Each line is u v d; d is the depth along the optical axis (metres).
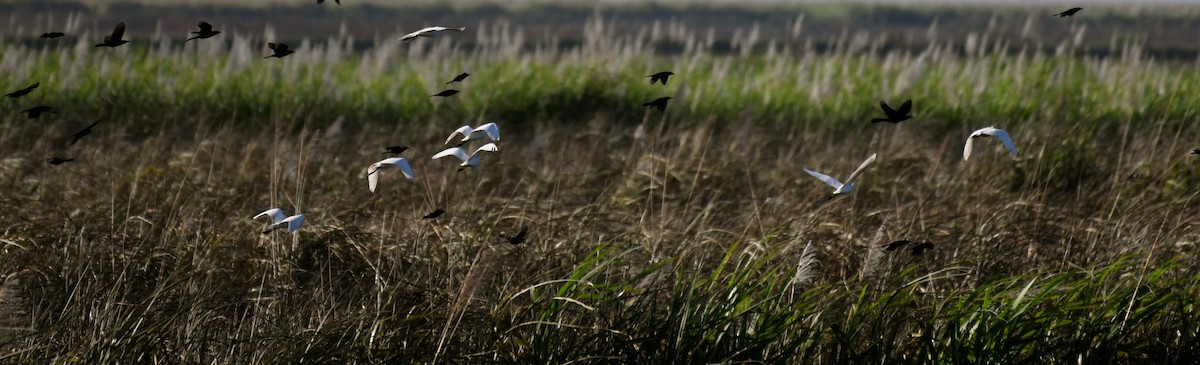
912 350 7.72
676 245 9.52
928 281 9.41
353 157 15.91
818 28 80.00
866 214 11.52
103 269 8.97
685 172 13.61
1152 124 18.16
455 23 74.56
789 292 8.41
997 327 7.69
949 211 11.91
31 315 7.98
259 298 8.12
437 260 9.24
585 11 85.88
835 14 86.88
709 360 7.36
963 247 10.26
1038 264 10.12
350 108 22.03
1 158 14.51
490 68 24.88
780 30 76.31
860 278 8.41
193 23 62.03
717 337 7.50
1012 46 40.75
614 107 22.09
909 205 12.00
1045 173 14.05
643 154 14.24
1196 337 7.62
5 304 7.02
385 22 71.31
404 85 23.59
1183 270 9.48
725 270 9.43
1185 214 11.27
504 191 13.34
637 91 23.02
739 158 14.72
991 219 11.09
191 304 7.90
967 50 26.28
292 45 45.88
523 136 19.86
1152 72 24.38
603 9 87.12
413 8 79.31
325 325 7.77
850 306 8.19
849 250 10.12
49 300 8.55
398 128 18.53
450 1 84.25
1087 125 17.00
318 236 10.00
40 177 13.02
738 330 7.92
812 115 21.31
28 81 22.55
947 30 66.50
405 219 10.94
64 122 19.02
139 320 7.65
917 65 22.81
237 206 11.45
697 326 7.52
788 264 9.79
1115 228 10.48
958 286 9.52
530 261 9.41
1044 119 19.09
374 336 7.61
